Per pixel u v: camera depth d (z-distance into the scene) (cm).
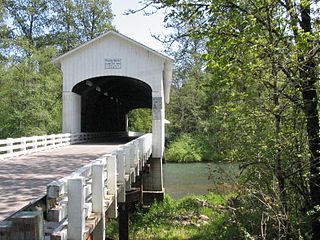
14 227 299
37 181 791
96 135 2802
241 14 730
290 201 846
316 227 766
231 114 802
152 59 2127
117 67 2138
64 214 454
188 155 4469
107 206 667
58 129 3441
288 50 663
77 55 2159
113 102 3616
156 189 2102
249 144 852
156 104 2127
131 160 1157
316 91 732
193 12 798
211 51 800
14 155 1334
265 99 714
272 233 789
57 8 4547
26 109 3097
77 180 470
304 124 785
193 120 5194
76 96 2280
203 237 1238
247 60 684
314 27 727
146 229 1507
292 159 783
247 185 841
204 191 2356
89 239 587
